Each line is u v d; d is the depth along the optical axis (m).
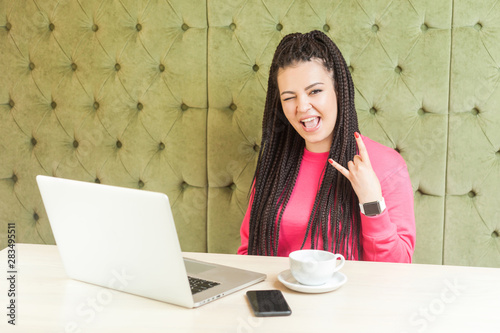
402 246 1.27
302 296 0.89
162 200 0.80
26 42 1.88
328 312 0.82
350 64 1.66
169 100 1.79
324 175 1.38
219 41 1.73
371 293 0.89
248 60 1.72
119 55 1.81
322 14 1.66
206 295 0.88
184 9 1.75
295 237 1.41
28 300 0.89
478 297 0.87
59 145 1.89
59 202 0.93
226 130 1.75
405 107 1.64
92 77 1.84
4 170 1.95
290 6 1.68
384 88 1.64
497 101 1.58
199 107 1.77
